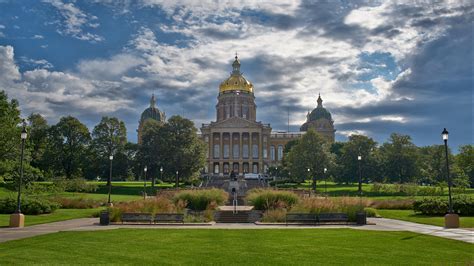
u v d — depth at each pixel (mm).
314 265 16312
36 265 16031
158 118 184000
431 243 21656
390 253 18797
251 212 38750
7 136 51188
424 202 41750
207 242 21984
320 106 193500
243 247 20391
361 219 33000
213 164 158125
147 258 17547
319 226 31594
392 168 99000
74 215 40906
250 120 160750
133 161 97500
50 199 50438
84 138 95750
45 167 91062
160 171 93000
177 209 37969
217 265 16250
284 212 35719
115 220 33906
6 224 32094
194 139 97938
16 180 53781
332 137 184750
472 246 20719
